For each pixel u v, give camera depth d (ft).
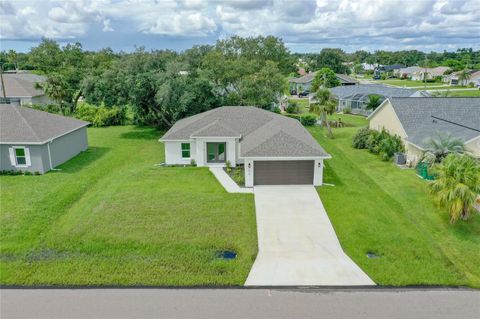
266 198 65.05
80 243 48.65
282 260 45.42
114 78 122.31
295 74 346.54
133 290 39.27
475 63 450.71
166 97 117.50
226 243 49.29
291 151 71.05
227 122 94.32
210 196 65.46
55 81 154.20
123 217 56.44
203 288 39.81
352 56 621.72
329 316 35.35
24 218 55.93
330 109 121.29
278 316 35.35
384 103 109.29
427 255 46.85
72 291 38.99
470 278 42.32
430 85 313.32
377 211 60.18
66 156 91.15
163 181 73.92
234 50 222.69
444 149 75.46
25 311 35.81
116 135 126.93
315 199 64.80
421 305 37.09
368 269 43.39
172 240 49.70
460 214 55.93
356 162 93.25
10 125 81.00
